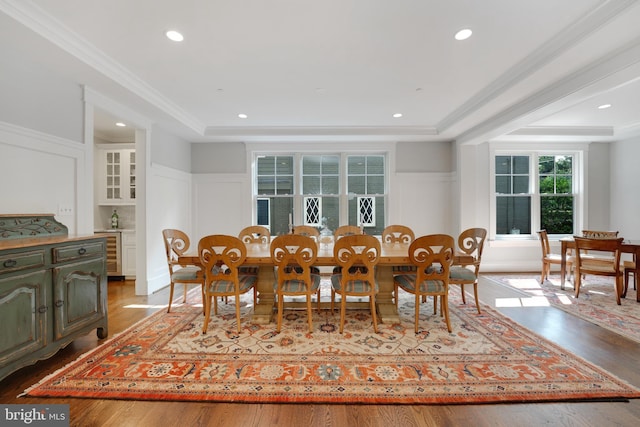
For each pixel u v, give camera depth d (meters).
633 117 4.19
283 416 1.57
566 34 2.15
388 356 2.17
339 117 4.19
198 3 1.85
